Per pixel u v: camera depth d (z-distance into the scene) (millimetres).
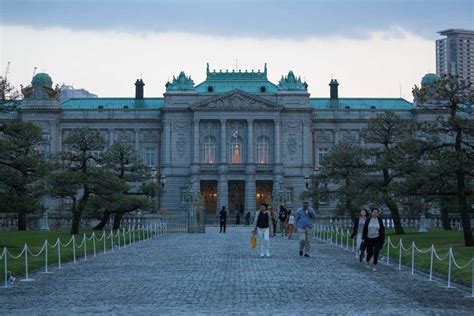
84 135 102250
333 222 127125
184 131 179500
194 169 176625
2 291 40281
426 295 38406
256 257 62375
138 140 184250
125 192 108875
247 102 178125
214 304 34844
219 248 74438
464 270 47250
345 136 184500
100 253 68500
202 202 117125
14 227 124250
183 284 42562
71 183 99500
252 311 32750
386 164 98250
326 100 193250
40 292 39750
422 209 98188
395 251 65938
